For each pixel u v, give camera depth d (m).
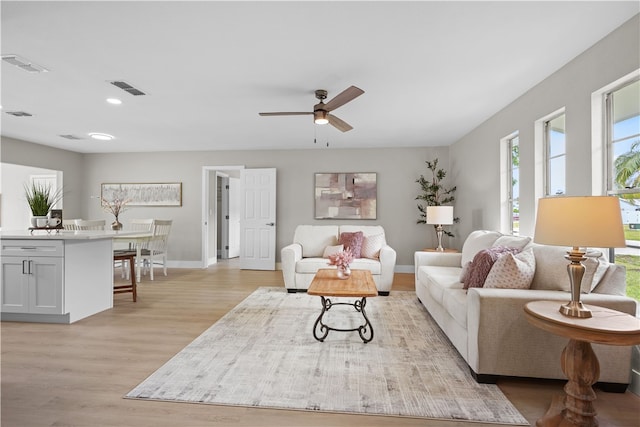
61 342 2.70
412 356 2.46
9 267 3.16
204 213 6.43
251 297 4.16
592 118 2.42
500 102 3.64
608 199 1.58
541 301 1.92
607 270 2.09
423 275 3.57
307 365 2.30
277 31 2.19
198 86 3.14
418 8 1.94
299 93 3.32
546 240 1.68
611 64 2.23
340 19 2.05
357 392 1.96
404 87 3.18
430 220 4.77
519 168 3.47
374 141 5.65
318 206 6.23
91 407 1.80
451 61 2.63
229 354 2.48
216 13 1.98
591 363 1.62
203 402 1.85
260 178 6.26
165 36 2.25
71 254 3.19
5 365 2.29
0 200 5.36
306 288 4.40
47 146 5.90
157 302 3.94
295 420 1.70
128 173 6.57
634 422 1.69
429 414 1.75
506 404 1.84
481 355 2.06
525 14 2.01
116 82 3.04
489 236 3.40
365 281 3.05
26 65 2.69
